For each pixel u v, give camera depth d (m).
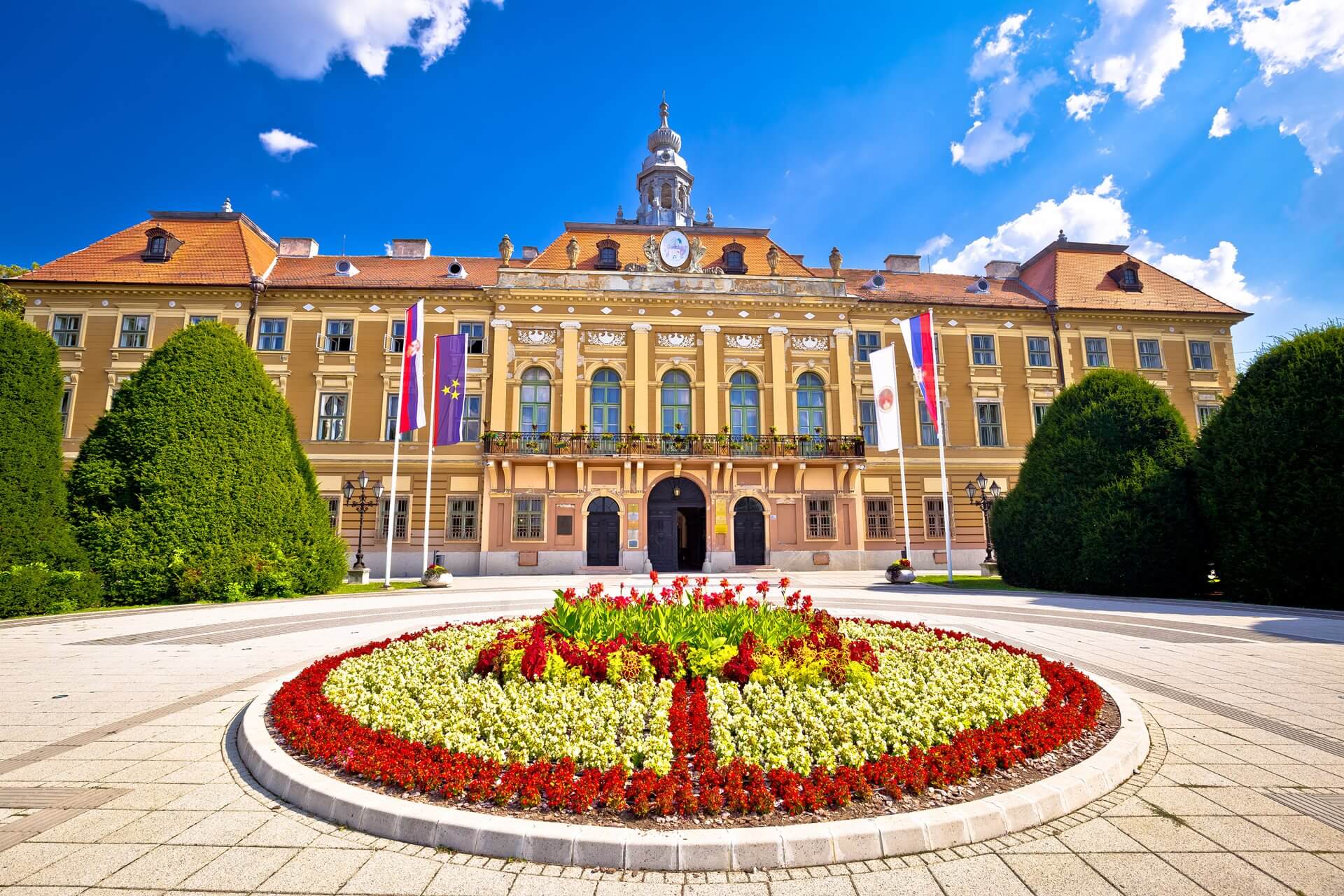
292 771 4.79
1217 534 17.50
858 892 3.46
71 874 3.62
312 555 19.31
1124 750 5.18
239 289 31.02
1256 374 17.38
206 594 17.06
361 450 30.58
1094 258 37.94
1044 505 20.33
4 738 5.99
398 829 4.05
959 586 21.89
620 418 31.30
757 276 33.00
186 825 4.25
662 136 52.66
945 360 34.00
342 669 7.27
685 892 3.48
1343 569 15.05
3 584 13.89
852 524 31.19
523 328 31.61
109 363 30.28
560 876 3.63
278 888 3.51
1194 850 3.89
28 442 15.33
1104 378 21.03
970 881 3.55
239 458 18.20
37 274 30.83
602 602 8.65
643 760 4.64
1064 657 9.49
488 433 29.94
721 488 30.59
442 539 30.05
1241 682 8.01
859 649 6.89
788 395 32.28
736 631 7.37
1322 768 5.22
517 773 4.29
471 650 8.02
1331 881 3.54
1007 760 4.79
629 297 31.88
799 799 4.09
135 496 17.06
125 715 6.75
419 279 33.38
